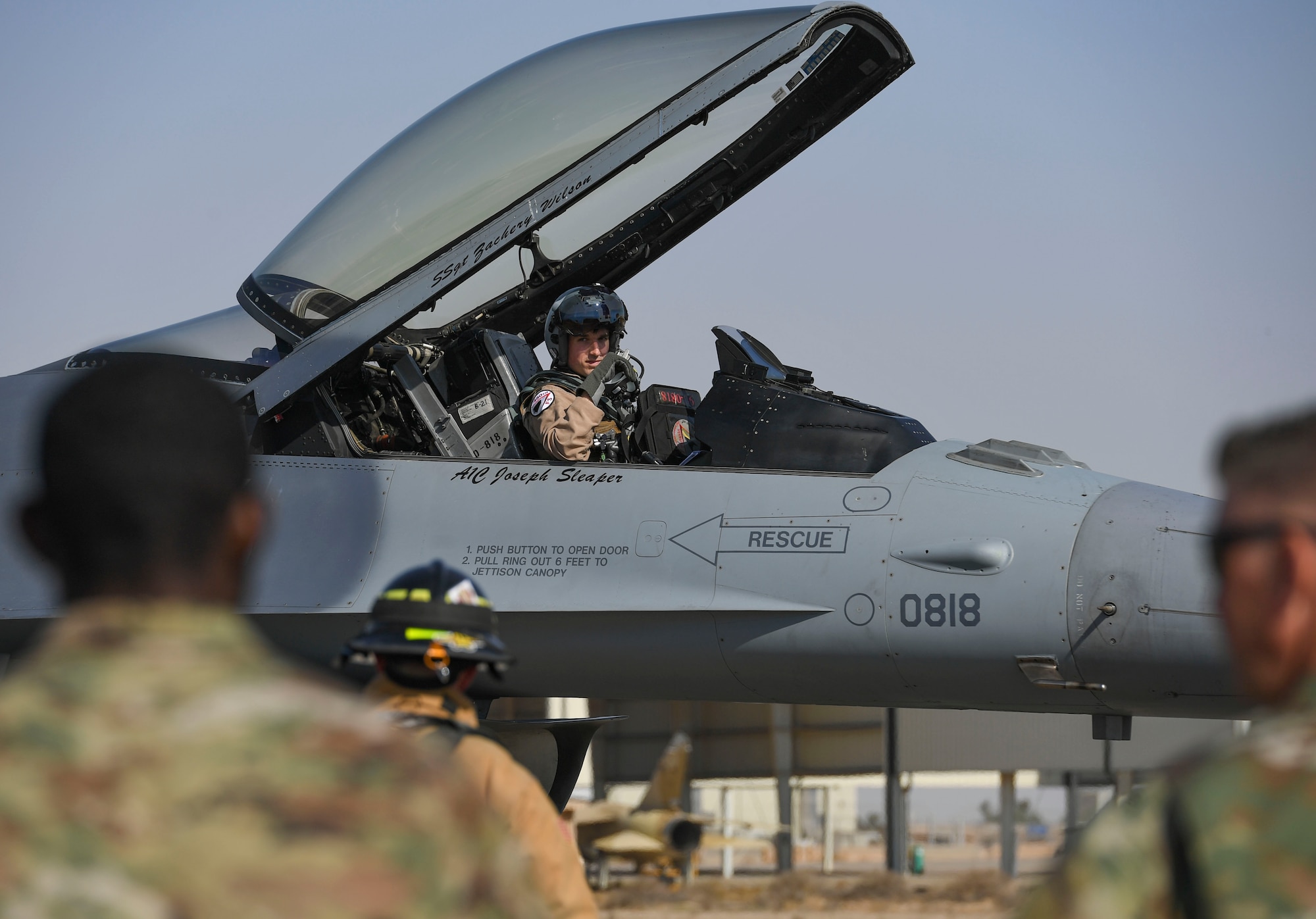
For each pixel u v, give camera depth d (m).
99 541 5.70
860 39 31.62
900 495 23.72
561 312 28.23
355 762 5.29
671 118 26.86
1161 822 5.54
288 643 26.62
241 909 4.93
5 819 5.04
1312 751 5.36
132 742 5.20
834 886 75.31
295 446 28.78
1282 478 5.93
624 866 125.88
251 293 30.64
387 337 31.58
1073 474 23.77
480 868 5.48
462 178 29.30
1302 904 5.10
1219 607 6.18
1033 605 21.97
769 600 23.52
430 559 25.62
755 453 25.91
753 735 88.94
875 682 23.44
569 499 25.52
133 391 5.91
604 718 24.88
